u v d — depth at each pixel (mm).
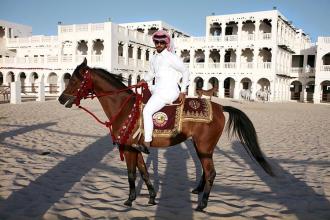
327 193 5773
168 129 4816
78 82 4930
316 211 4934
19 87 23781
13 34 55656
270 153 9180
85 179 6297
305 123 17094
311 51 48625
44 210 4750
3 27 53281
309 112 25203
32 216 4543
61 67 43062
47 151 8547
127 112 4875
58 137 10742
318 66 43094
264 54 46688
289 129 14492
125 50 42750
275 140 11438
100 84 4977
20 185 5816
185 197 5473
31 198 5215
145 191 5746
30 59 45375
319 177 6781
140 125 4742
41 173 6590
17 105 22000
